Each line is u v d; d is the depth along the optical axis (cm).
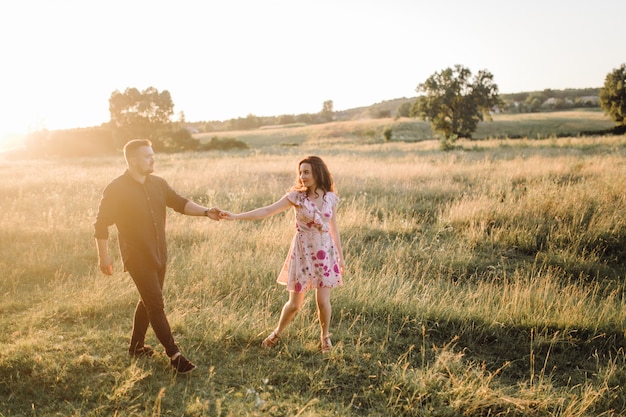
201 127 16562
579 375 419
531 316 504
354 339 457
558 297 548
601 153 2011
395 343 456
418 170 1512
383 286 577
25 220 912
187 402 342
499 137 6969
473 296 557
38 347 407
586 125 8050
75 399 347
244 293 552
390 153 2866
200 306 511
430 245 777
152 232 367
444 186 1218
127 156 365
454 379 377
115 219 366
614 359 443
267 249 721
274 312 514
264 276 596
